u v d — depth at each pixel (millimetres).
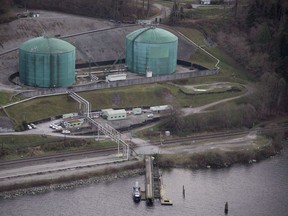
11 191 188125
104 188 194125
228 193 193625
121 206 183625
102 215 177500
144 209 182500
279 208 185125
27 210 178125
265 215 180625
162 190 193500
